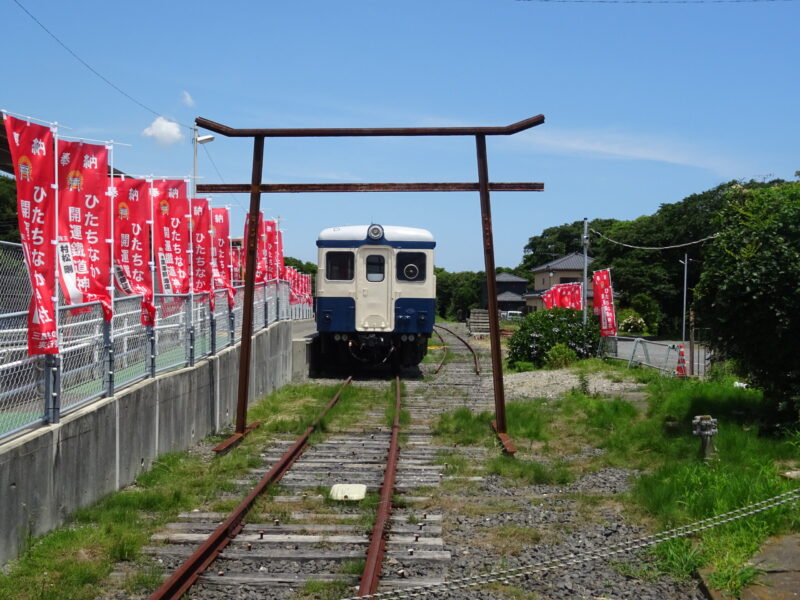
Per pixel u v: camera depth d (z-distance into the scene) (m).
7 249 6.52
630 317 47.22
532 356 22.39
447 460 9.56
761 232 9.77
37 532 6.10
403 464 9.37
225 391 12.41
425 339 20.66
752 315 9.66
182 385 10.03
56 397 6.56
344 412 13.27
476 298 68.44
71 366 7.12
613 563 5.74
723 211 10.69
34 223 6.17
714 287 10.07
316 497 7.76
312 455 9.87
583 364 20.41
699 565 5.47
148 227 9.83
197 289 12.01
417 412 13.69
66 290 7.08
